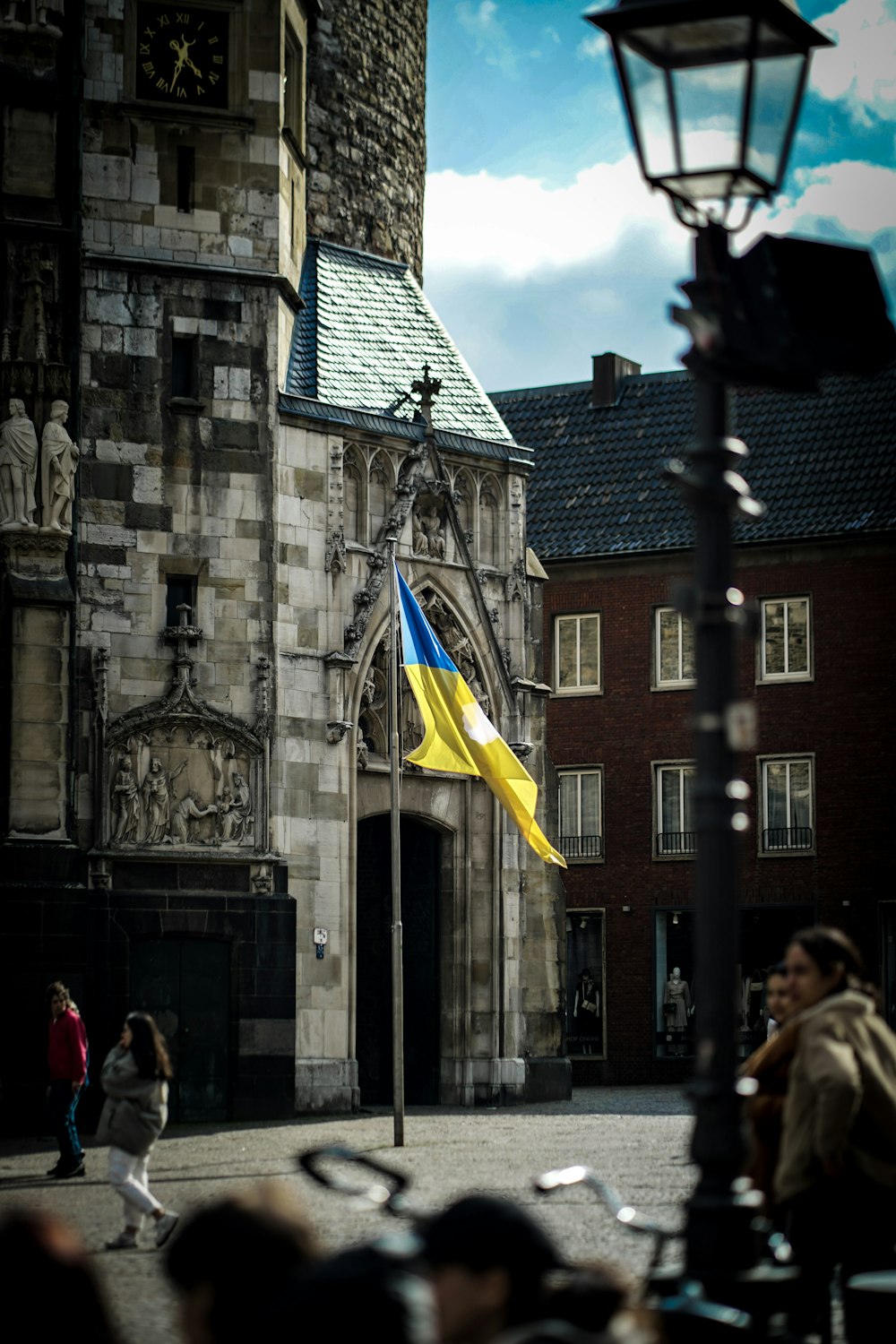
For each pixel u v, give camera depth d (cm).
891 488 6216
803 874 6134
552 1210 2377
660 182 1188
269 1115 4084
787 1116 1284
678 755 6359
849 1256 1262
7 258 4094
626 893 6372
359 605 4431
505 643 4825
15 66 4119
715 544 1184
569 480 6800
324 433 4403
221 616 4206
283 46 4441
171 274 4238
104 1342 637
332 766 4338
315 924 4269
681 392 6900
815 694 6172
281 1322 581
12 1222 645
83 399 4147
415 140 5341
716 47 1167
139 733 4094
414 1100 4688
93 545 4119
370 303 4850
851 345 1190
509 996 4722
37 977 3891
